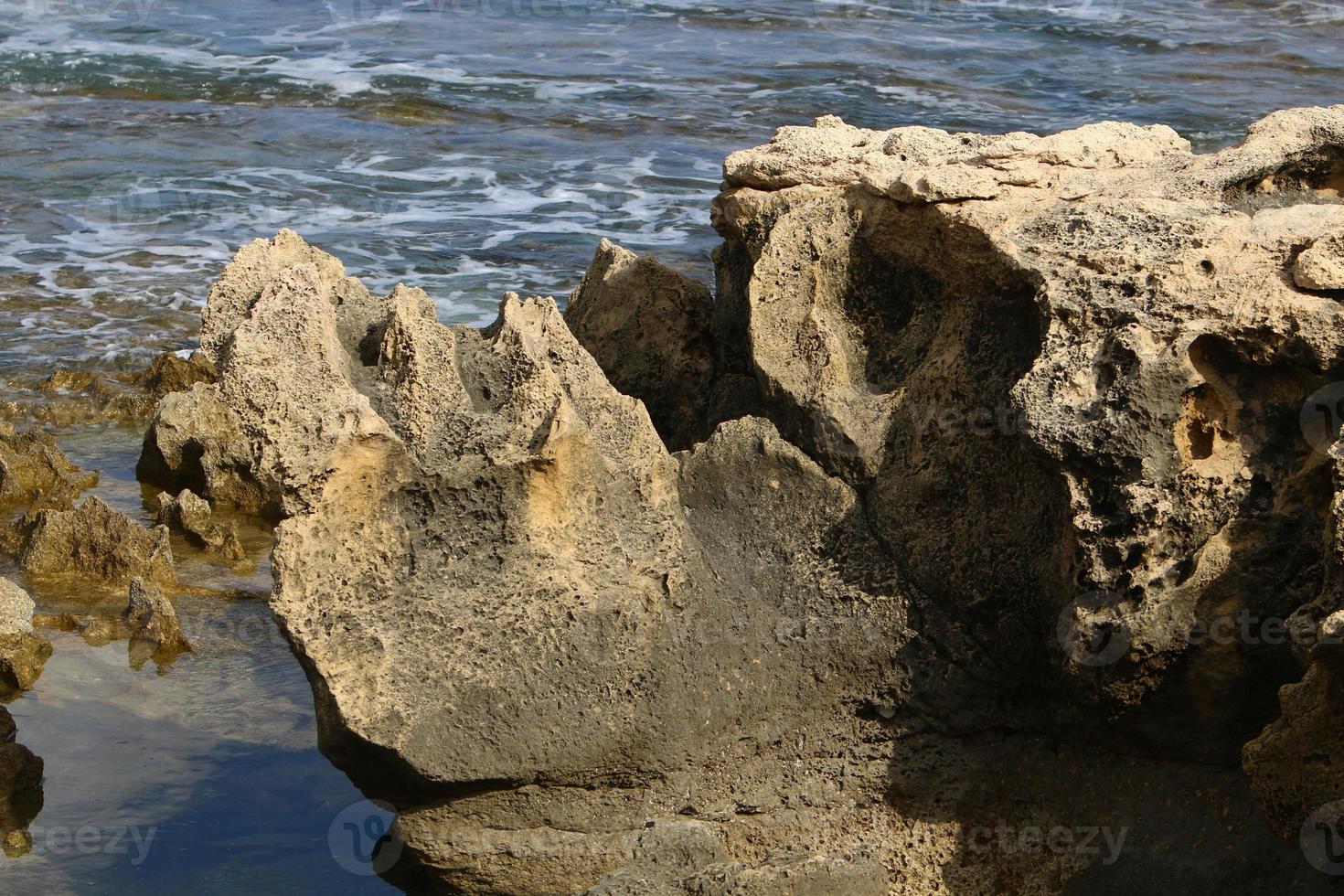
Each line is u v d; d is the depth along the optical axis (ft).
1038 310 25.73
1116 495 23.58
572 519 25.52
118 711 31.40
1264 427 23.50
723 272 34.01
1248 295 23.41
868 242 28.96
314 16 123.24
